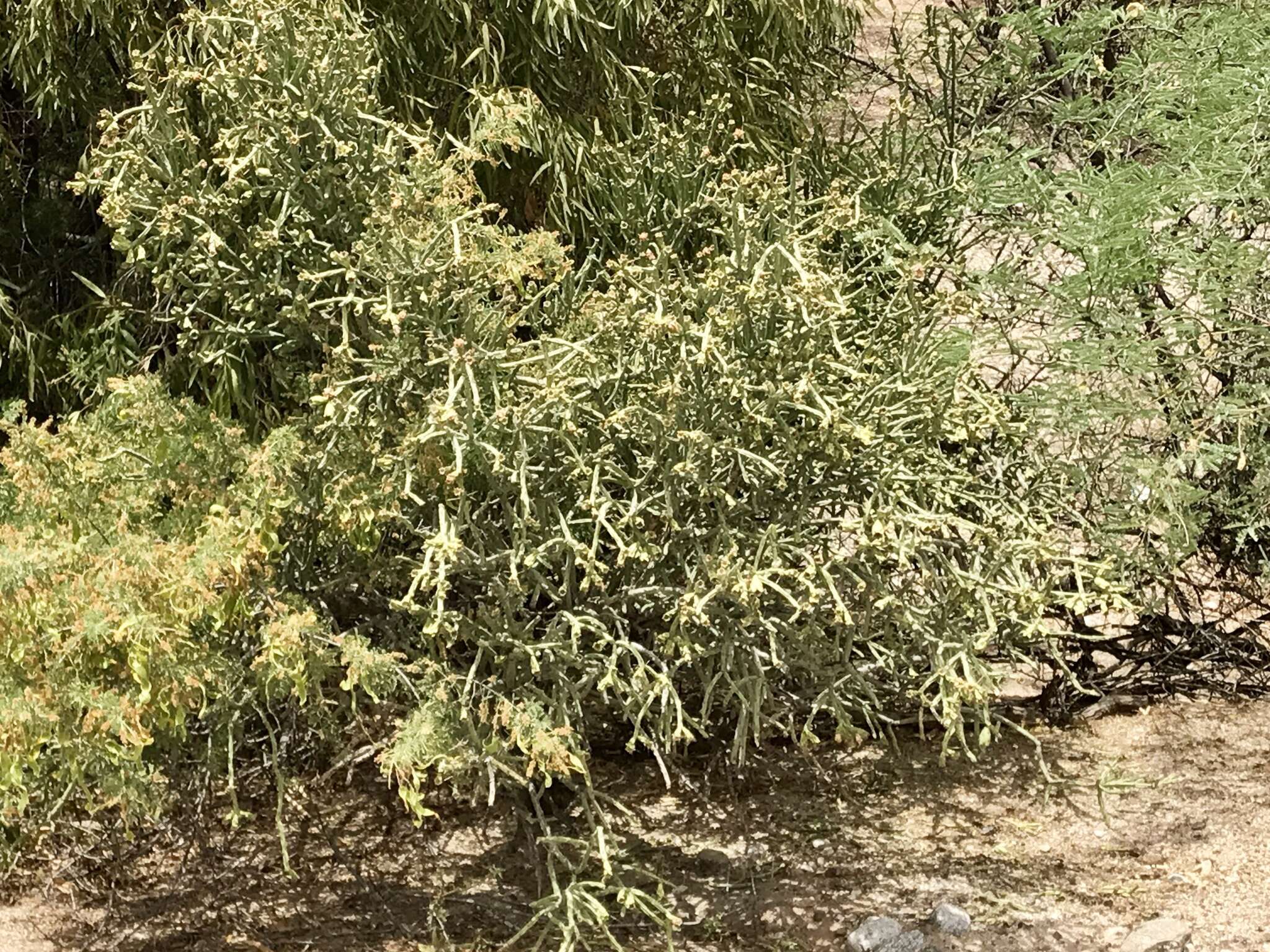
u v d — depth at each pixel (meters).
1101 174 4.82
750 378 3.65
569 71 4.98
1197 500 4.50
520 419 3.39
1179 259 4.40
